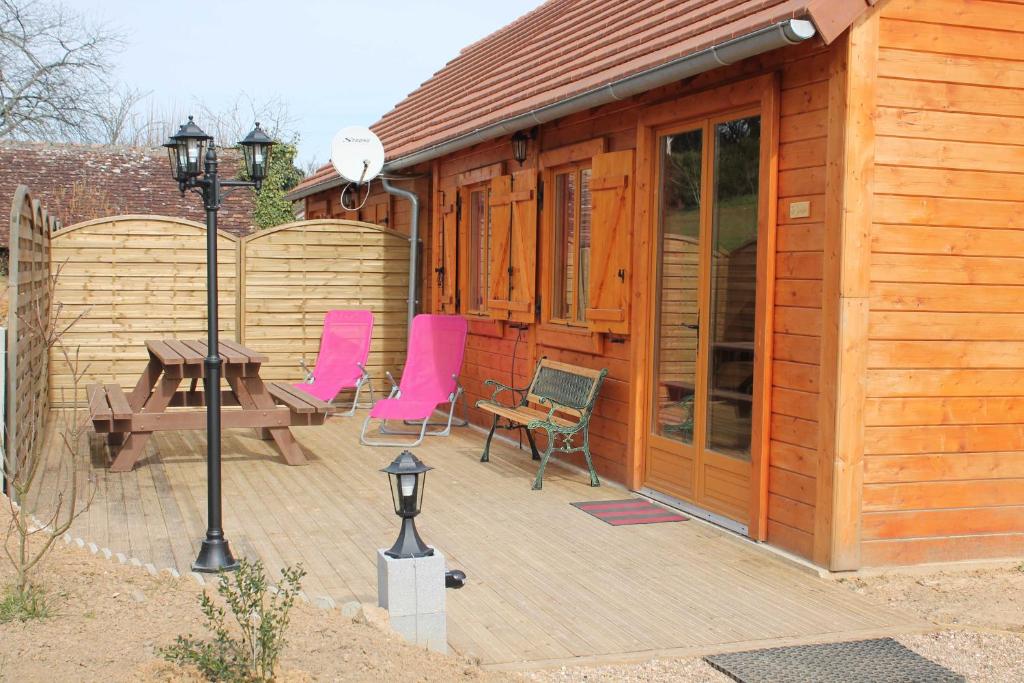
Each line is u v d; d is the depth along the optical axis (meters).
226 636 4.11
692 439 7.27
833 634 4.97
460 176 11.82
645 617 5.17
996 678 4.51
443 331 10.90
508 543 6.49
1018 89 6.06
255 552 6.23
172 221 12.59
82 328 12.37
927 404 6.02
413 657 4.25
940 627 5.10
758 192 6.41
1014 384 6.21
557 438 9.24
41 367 10.30
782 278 6.22
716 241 6.93
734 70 6.61
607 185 8.09
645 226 7.66
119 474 8.59
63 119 28.19
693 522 7.01
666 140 7.54
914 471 6.03
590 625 5.05
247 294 12.91
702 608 5.32
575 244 9.08
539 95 9.16
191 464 9.06
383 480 8.42
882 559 6.00
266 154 6.06
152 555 6.11
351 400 13.45
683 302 7.36
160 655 4.07
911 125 5.84
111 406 8.73
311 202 20.12
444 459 9.37
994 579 5.93
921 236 5.91
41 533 6.14
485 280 11.41
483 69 13.88
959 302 6.03
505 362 10.61
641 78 6.85
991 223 6.07
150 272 12.55
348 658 4.14
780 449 6.28
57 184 27.02
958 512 6.14
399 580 4.52
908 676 4.46
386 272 13.46
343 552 6.25
